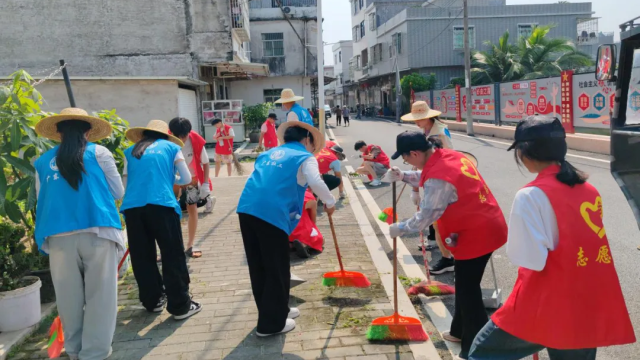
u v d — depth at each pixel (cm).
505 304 244
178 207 418
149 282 422
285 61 2777
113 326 353
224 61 1911
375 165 1018
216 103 1998
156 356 357
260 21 2738
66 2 1878
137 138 466
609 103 1352
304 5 2931
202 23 1911
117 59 1911
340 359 345
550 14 3362
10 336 379
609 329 222
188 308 418
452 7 3400
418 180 398
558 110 1603
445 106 2711
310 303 438
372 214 786
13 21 1875
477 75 2923
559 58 2819
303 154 384
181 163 438
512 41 3381
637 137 404
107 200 348
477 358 253
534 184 229
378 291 462
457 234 329
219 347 368
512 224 227
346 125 3244
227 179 1125
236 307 437
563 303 221
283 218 366
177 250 412
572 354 227
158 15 1905
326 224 710
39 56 1892
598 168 1063
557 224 222
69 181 333
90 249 336
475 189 321
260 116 2300
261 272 385
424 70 3491
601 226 230
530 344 248
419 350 353
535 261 220
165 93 1658
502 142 1717
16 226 489
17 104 446
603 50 459
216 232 680
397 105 3281
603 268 225
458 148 1584
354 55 5294
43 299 448
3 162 420
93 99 1636
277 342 372
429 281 465
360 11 4875
